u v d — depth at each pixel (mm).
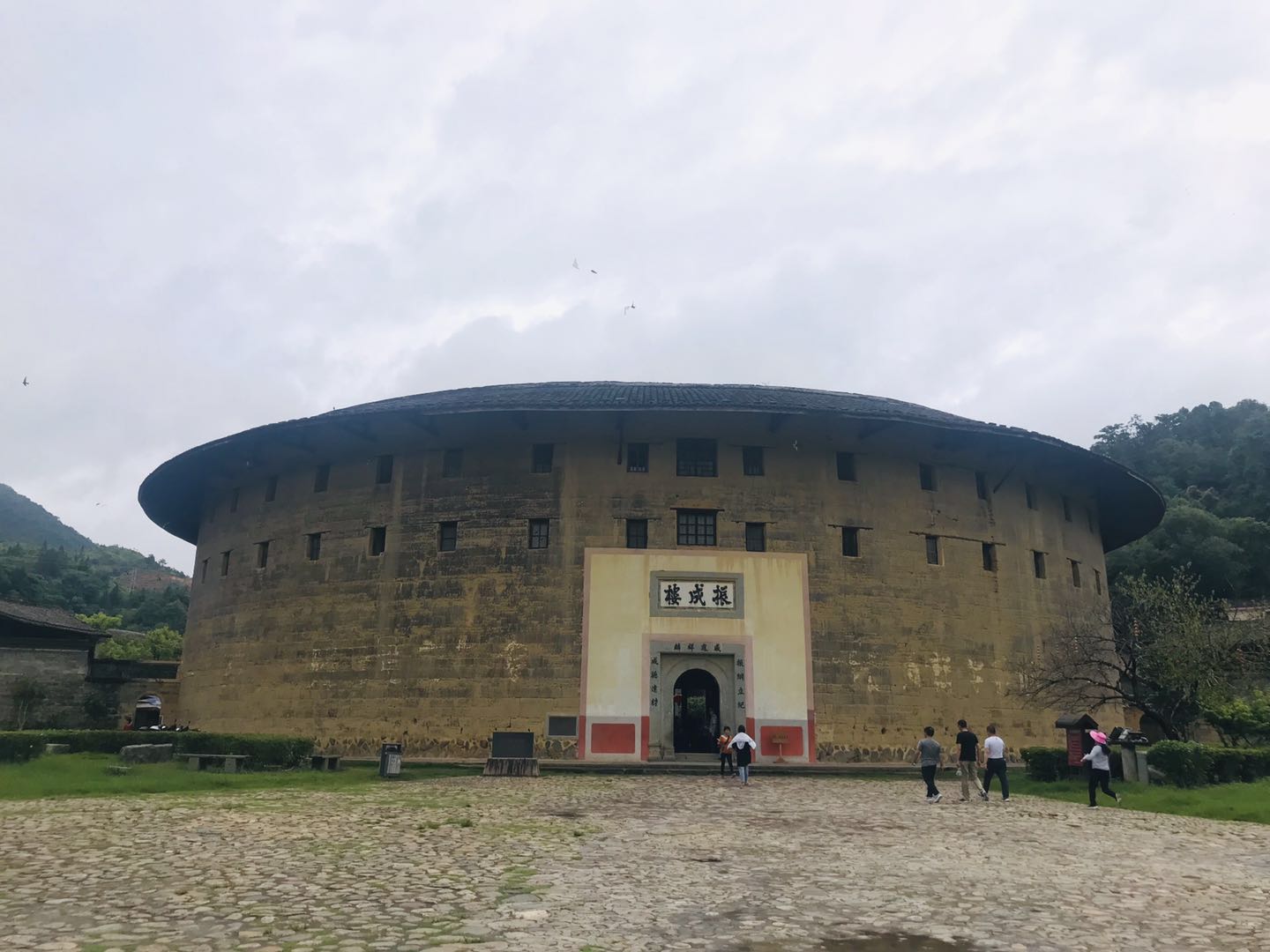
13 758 21750
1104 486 35312
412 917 7555
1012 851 11664
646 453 28906
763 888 9062
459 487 28953
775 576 27703
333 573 29625
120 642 69000
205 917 7457
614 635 26859
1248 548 67000
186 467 33812
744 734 21609
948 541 29719
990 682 29016
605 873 9656
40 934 6824
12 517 195875
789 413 26828
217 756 21328
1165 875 10070
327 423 28641
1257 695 32281
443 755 26453
